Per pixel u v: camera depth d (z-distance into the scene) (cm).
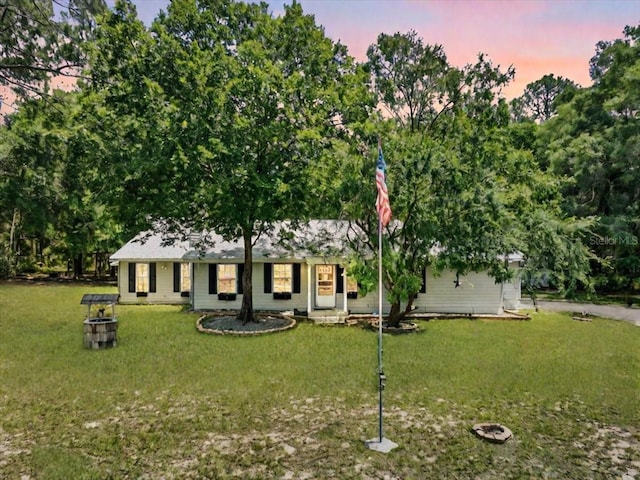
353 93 1387
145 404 775
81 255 3506
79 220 2997
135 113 1335
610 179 2580
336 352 1140
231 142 1271
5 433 657
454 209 1283
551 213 1566
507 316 1742
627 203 2548
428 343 1253
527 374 953
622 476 546
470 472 554
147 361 1037
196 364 1016
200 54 1292
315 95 1345
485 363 1038
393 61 1683
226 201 1298
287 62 1444
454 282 1809
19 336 1297
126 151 1322
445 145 1403
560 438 655
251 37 1462
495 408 768
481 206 1243
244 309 1551
